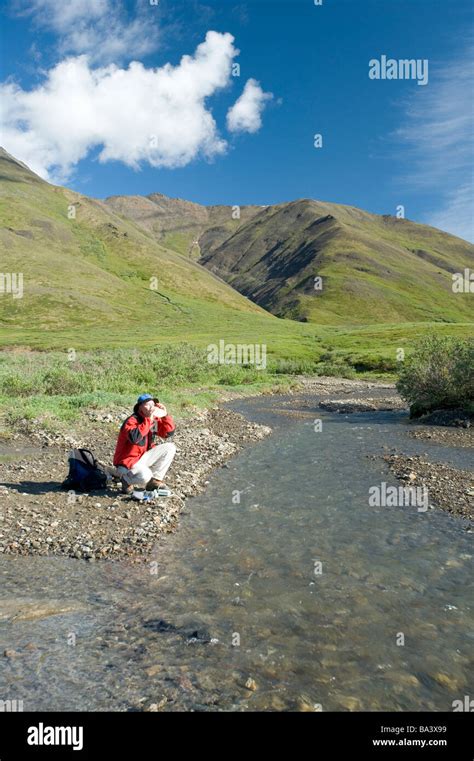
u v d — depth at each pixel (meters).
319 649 5.55
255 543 8.56
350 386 49.47
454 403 25.05
